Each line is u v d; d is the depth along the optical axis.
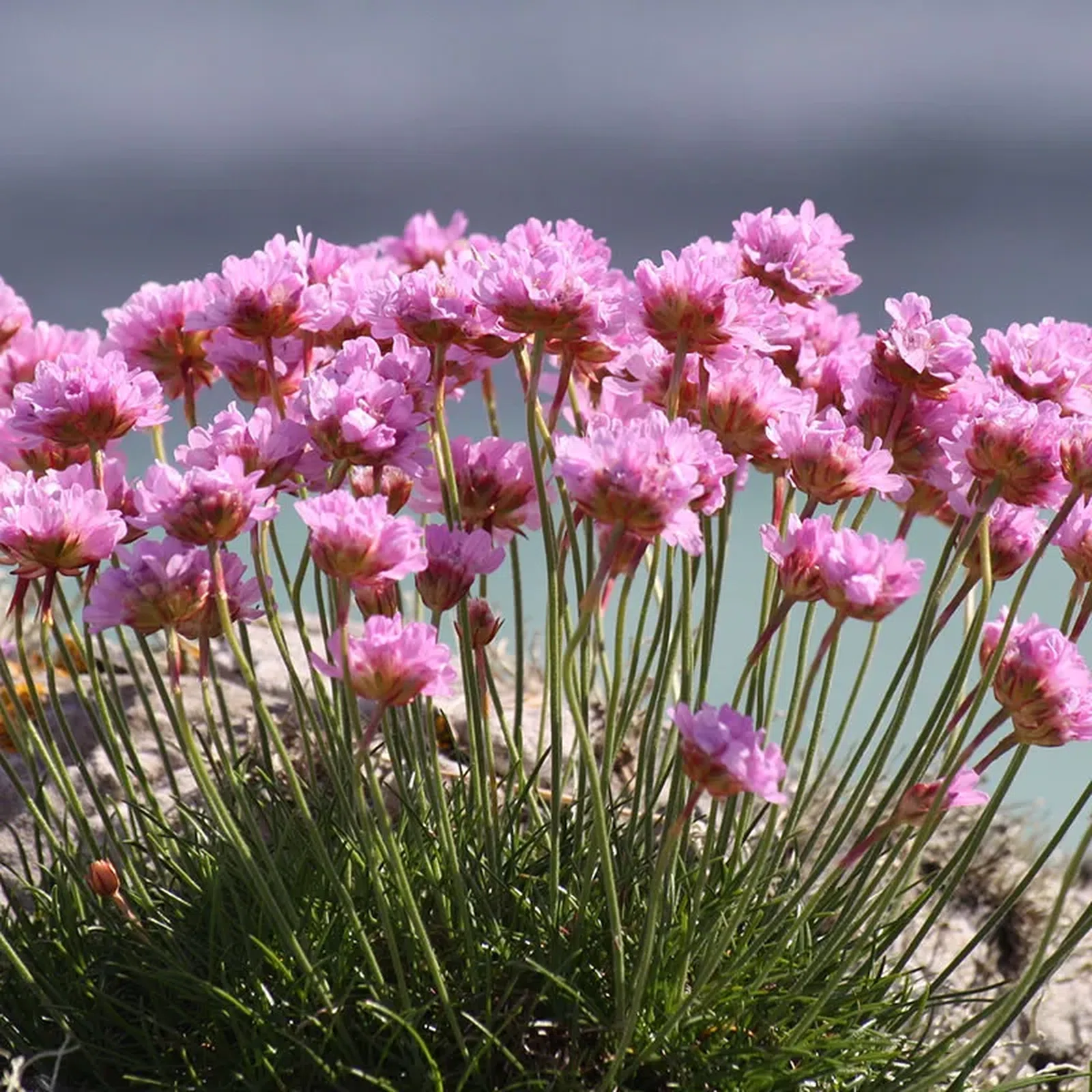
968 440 1.19
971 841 1.21
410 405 1.20
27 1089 1.22
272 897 1.19
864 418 1.21
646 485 1.16
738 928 1.23
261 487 1.20
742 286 1.20
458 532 1.20
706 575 1.23
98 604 1.18
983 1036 1.20
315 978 1.20
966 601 1.22
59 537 1.19
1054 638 1.18
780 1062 1.21
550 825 1.23
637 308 1.20
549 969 1.21
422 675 1.17
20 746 1.22
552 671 1.21
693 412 1.23
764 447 1.21
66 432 1.20
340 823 1.24
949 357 1.20
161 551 1.18
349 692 1.17
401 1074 1.21
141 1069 1.22
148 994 1.23
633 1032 1.20
